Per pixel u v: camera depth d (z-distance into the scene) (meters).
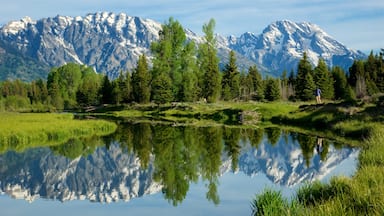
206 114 80.44
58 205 21.52
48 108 130.12
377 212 10.78
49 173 30.77
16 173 30.84
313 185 17.11
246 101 105.12
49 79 159.00
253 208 17.84
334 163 28.27
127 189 24.98
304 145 39.06
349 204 12.45
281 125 59.06
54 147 43.06
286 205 14.35
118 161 35.12
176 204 20.59
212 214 18.17
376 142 26.88
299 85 103.81
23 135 46.66
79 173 30.67
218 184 24.95
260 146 40.50
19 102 135.12
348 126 44.00
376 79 104.62
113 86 127.44
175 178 27.33
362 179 15.52
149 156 36.59
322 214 11.62
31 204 21.81
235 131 53.56
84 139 49.16
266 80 127.38
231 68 110.44
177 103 97.19
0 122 56.19
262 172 28.31
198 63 98.94
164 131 55.62
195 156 35.69
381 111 46.03
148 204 21.00
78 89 139.38
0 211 20.36
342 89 106.81
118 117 85.31
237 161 33.06
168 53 95.62
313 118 57.50
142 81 107.88
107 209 20.38
